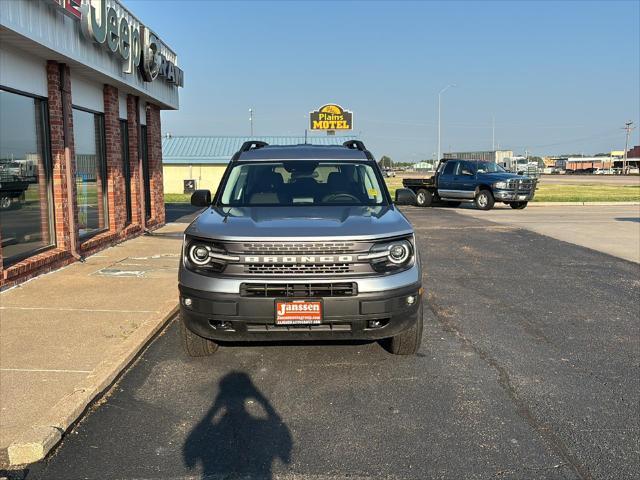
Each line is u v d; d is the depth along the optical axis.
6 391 4.47
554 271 9.86
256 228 4.77
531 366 5.25
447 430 3.99
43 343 5.56
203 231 4.77
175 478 3.40
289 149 6.70
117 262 9.93
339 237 4.59
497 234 14.79
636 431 3.98
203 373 5.04
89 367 4.97
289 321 4.52
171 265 9.70
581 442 3.82
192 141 45.50
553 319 6.86
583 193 35.94
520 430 3.99
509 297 7.98
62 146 9.49
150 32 12.91
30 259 8.50
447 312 7.15
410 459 3.61
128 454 3.67
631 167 118.31
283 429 4.02
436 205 27.00
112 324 6.19
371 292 4.57
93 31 9.33
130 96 13.25
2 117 8.05
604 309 7.34
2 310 6.70
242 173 6.21
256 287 4.55
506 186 23.59
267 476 3.42
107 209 12.03
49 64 9.12
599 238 13.98
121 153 12.62
